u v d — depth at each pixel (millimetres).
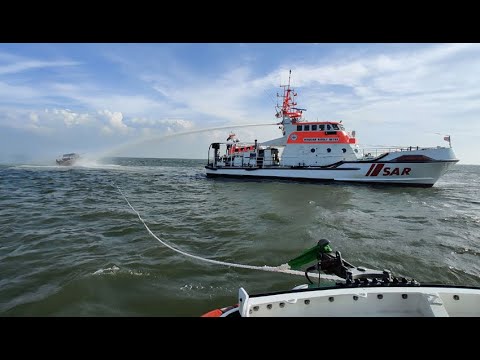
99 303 4324
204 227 9117
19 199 13930
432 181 20375
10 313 4027
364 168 21484
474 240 8016
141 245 7199
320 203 13961
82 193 16312
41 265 5801
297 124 23922
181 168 50438
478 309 2992
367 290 3039
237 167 25922
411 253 6883
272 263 6180
